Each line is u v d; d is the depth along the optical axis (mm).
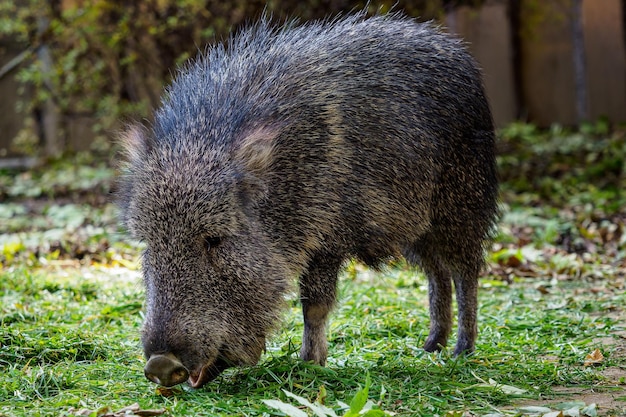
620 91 25250
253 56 8109
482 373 7680
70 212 16750
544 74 25547
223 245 7047
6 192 19625
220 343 6926
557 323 9383
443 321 8938
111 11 20031
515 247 14109
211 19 19094
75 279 11773
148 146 7473
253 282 7129
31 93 22984
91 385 7176
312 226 7520
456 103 8578
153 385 7227
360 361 8055
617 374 7645
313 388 7145
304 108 7656
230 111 7469
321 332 7832
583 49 25312
